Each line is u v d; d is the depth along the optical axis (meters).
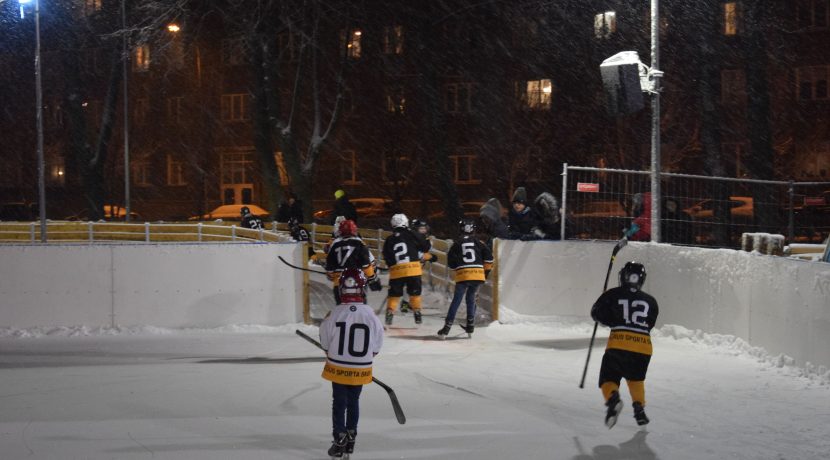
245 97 48.97
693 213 14.46
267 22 29.59
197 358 10.91
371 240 22.34
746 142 34.62
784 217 15.24
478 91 40.47
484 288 15.16
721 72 34.84
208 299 13.12
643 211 14.13
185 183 50.78
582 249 13.31
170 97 49.97
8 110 49.31
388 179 41.84
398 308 15.65
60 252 12.90
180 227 27.66
